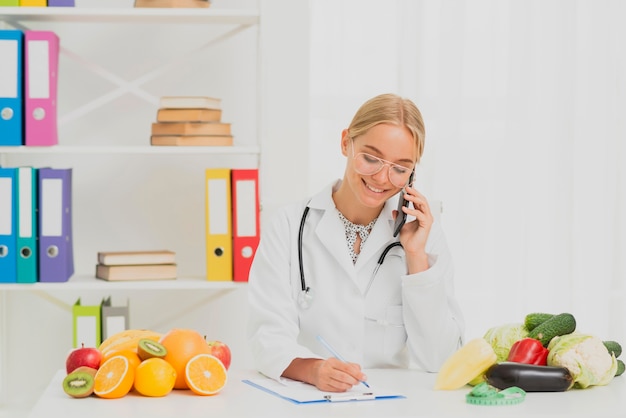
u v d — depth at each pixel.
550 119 3.39
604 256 3.43
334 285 2.06
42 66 2.86
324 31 3.27
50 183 2.87
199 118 2.92
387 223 2.07
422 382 1.83
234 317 3.38
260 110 3.04
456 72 3.29
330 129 3.29
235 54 3.32
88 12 2.89
